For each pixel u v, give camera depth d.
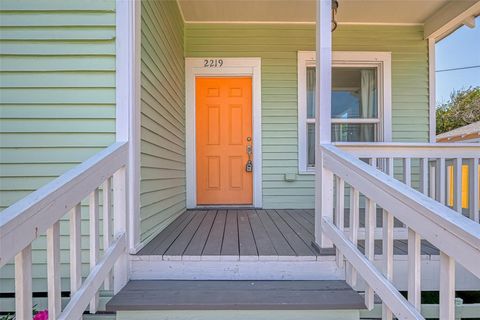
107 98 1.82
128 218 1.81
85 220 1.86
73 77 1.82
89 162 1.44
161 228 2.56
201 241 2.17
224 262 1.82
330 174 1.90
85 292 1.30
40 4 1.81
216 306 1.52
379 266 1.85
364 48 3.99
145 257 1.82
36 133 1.83
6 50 1.81
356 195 1.61
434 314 1.98
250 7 3.57
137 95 1.91
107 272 1.52
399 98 4.02
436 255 1.85
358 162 1.59
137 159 1.90
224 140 4.04
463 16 3.41
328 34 1.95
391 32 4.01
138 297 1.59
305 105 3.97
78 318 1.25
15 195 1.82
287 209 3.91
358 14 3.74
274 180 3.98
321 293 1.63
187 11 3.64
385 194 1.32
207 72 3.94
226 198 4.05
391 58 4.01
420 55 4.03
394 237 2.18
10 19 1.81
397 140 4.00
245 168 4.05
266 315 1.55
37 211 1.04
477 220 2.14
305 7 3.58
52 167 1.83
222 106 4.04
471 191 2.17
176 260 1.82
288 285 1.74
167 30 2.89
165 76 2.79
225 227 2.71
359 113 4.04
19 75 1.82
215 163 4.05
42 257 1.84
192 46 3.93
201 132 4.04
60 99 1.82
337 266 1.80
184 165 3.86
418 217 1.11
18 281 0.98
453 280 0.99
